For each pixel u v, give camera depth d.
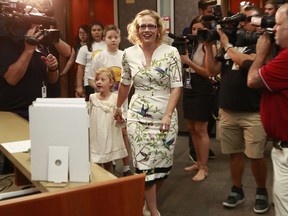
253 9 2.68
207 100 3.61
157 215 2.70
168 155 2.63
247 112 2.81
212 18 2.92
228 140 2.99
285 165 1.98
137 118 2.59
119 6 5.52
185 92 3.68
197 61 3.54
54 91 2.68
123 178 1.26
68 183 1.45
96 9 6.39
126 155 3.35
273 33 2.04
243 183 3.59
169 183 3.67
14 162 1.71
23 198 1.11
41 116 1.44
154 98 2.56
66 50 2.51
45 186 1.43
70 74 5.97
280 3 2.57
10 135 2.05
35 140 1.46
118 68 3.83
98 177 1.52
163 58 2.54
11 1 2.08
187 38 3.30
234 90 2.82
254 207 3.02
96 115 3.15
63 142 1.45
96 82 3.21
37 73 2.47
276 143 2.02
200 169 3.77
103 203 1.22
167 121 2.51
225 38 2.75
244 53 2.74
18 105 2.48
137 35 2.61
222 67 2.98
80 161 1.44
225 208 3.11
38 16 2.11
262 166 2.90
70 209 1.17
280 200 2.02
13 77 2.29
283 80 1.92
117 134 3.20
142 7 5.39
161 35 2.58
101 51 4.01
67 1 6.02
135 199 1.27
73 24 6.21
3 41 2.29
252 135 2.81
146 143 2.57
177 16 5.22
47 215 1.14
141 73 2.54
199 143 3.73
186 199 3.30
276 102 1.97
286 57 1.90
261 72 1.97
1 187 1.94
